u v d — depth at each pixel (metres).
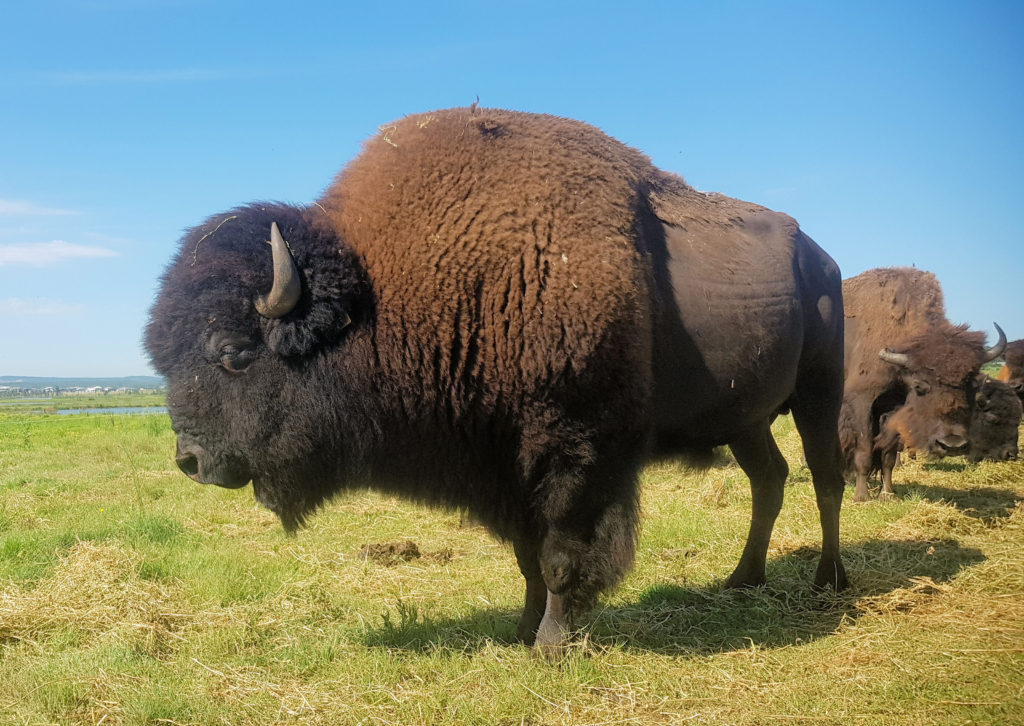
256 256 3.42
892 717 2.93
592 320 3.31
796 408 4.86
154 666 3.50
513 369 3.36
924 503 6.87
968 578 4.77
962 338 7.19
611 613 4.22
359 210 3.57
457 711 3.03
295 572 5.16
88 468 10.88
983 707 2.99
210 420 3.43
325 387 3.46
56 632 3.88
